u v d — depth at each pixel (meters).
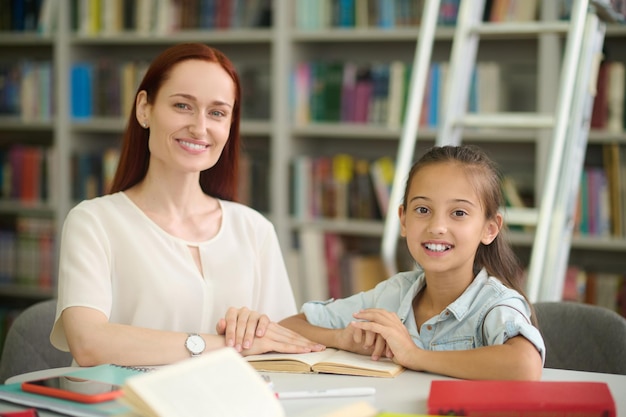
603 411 1.12
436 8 2.52
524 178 3.53
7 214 4.40
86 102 3.99
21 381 1.38
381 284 1.75
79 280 1.65
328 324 1.73
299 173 3.64
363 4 3.52
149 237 1.76
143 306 1.73
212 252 1.82
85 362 1.56
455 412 1.15
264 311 1.90
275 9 3.61
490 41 3.55
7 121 4.10
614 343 1.81
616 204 3.21
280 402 1.26
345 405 1.19
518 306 1.52
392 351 1.46
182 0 3.79
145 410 1.03
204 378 1.07
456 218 1.52
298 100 3.64
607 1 2.21
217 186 1.94
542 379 1.41
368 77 3.54
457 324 1.55
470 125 2.49
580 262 3.48
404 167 2.41
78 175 4.00
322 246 3.60
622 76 3.19
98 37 3.91
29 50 4.33
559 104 2.22
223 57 1.77
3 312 4.08
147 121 1.79
